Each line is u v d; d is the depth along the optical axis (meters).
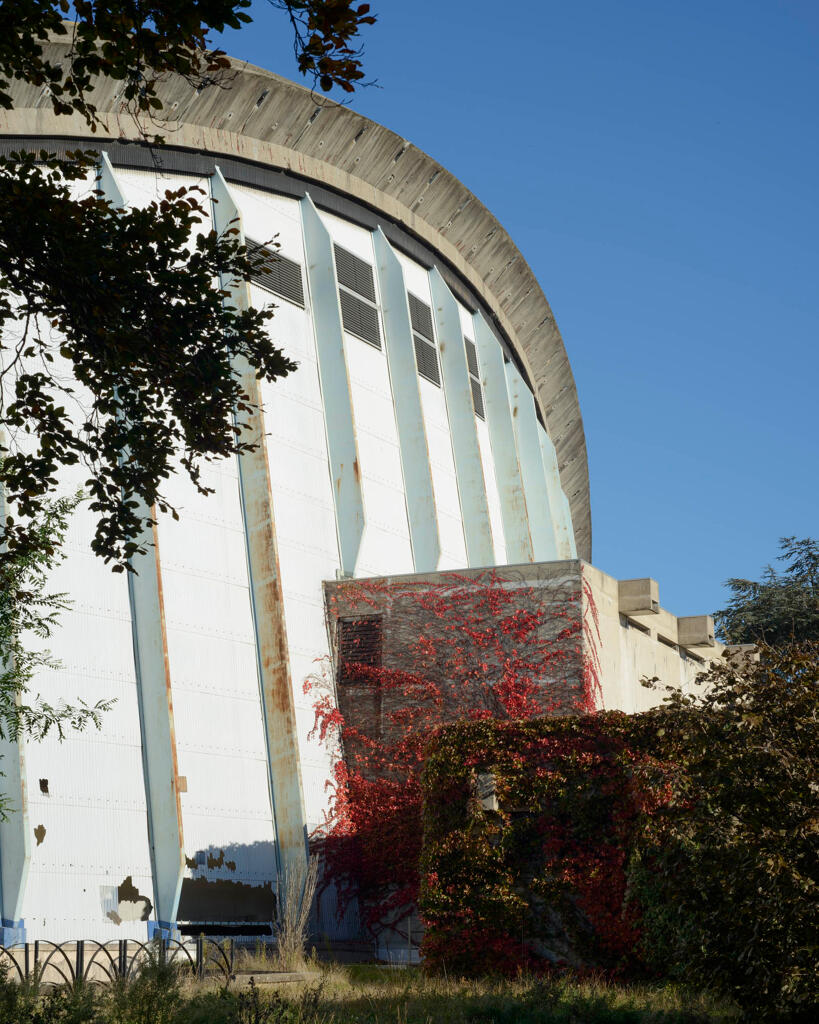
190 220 11.67
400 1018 14.76
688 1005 15.65
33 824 22.03
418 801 27.94
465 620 29.16
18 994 13.62
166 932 23.72
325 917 27.17
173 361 11.90
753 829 12.57
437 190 42.81
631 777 19.59
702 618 35.47
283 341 34.03
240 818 26.72
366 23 10.15
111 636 25.11
